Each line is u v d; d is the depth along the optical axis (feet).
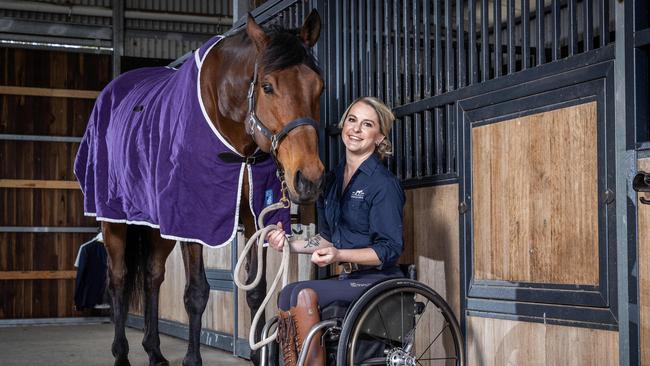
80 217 22.30
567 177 7.28
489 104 8.22
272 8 13.08
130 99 11.46
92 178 12.41
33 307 21.72
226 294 14.80
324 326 6.79
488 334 8.27
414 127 9.63
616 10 6.73
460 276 8.63
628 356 6.57
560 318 7.34
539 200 7.60
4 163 21.70
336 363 6.91
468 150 8.55
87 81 22.61
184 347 15.66
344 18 11.17
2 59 21.77
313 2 11.65
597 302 6.93
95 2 23.76
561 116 7.35
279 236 7.63
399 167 9.87
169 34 24.49
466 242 8.54
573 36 7.39
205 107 8.96
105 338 17.93
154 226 9.46
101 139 12.10
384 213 7.55
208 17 24.62
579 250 7.16
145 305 12.40
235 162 8.99
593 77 6.98
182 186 8.93
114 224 12.35
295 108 7.60
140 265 12.62
